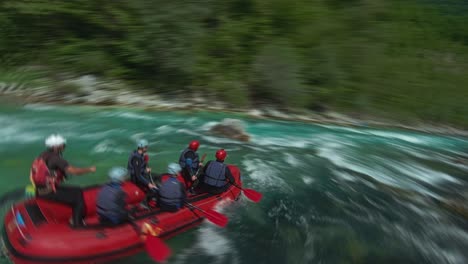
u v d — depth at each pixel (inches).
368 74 901.8
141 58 837.8
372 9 999.0
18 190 319.3
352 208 348.5
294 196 367.2
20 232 212.2
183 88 859.4
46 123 580.4
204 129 605.9
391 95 898.1
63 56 823.1
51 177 238.7
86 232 221.6
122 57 859.4
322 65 891.4
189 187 321.1
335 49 907.4
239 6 928.9
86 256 211.9
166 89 856.3
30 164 398.6
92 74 837.2
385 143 632.4
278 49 860.6
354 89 894.4
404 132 765.3
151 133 563.8
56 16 826.8
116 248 224.8
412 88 911.7
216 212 282.2
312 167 458.6
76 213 239.8
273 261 260.4
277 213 328.5
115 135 539.8
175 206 265.7
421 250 283.4
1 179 354.3
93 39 858.8
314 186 396.5
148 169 298.7
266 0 927.7
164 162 439.8
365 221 324.2
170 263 246.2
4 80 770.2
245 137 563.2
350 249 280.1
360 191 390.6
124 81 849.5
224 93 840.9
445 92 916.0
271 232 296.2
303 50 914.7
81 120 618.8
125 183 282.0
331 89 883.4
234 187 330.3
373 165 488.7
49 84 773.9
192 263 249.0
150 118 668.7
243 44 914.1
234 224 301.1
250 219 311.9
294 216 325.7
